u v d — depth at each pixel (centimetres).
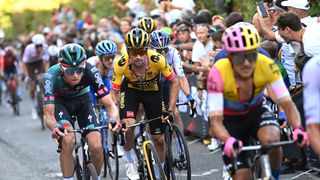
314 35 1238
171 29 2192
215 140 1748
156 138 1344
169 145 1316
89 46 2502
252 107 945
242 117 951
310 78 807
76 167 1212
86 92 1282
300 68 1281
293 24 1262
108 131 1566
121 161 1742
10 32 5100
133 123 1337
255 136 958
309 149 1350
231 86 909
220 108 902
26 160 1934
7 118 2998
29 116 3002
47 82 1205
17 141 2317
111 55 1528
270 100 1232
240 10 2033
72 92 1240
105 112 1546
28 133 2484
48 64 2591
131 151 1418
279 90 921
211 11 2281
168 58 1454
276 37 1413
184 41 1948
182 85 1425
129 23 2425
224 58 927
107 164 1532
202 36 1780
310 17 1459
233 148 848
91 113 1273
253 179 924
